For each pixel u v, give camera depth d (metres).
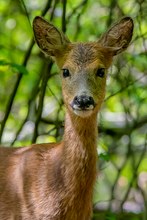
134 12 16.50
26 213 11.82
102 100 11.75
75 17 16.92
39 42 12.31
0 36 18.30
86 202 11.65
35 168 11.90
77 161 11.55
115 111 17.34
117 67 15.81
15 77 18.08
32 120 17.03
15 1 17.88
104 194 18.69
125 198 15.75
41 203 11.72
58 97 16.89
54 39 12.16
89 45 11.99
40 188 11.75
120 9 15.87
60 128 15.64
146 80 16.61
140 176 19.66
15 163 12.20
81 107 11.19
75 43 12.13
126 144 17.27
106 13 16.77
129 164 18.14
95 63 11.69
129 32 12.41
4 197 12.00
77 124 11.51
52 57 12.20
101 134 16.95
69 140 11.61
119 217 15.40
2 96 18.22
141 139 18.08
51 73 15.88
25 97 17.88
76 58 11.74
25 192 11.85
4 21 18.16
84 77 11.56
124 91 16.30
